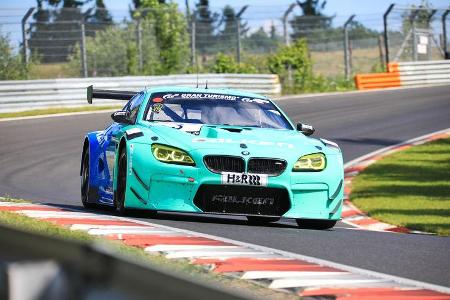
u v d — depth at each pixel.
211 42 104.94
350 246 20.16
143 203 23.75
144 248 17.23
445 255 19.31
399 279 15.41
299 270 15.46
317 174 24.56
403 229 31.02
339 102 85.50
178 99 27.20
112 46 105.06
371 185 44.94
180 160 23.64
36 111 75.50
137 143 24.00
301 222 26.16
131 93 32.03
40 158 50.62
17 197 36.00
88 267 6.09
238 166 23.73
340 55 138.12
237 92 28.50
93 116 72.06
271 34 108.94
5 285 6.16
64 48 92.50
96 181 28.09
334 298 12.95
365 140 62.19
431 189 43.16
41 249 6.51
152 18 108.31
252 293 13.21
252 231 22.33
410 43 117.06
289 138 25.61
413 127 68.62
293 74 106.62
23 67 90.75
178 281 5.71
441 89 97.06
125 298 5.90
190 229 21.83
